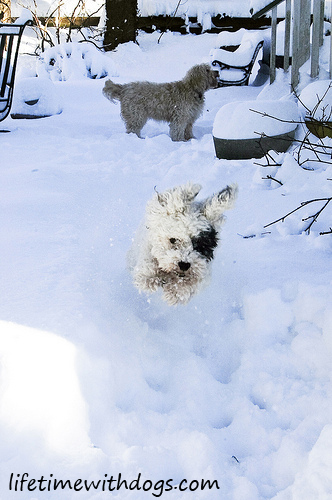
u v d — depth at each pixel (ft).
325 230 14.47
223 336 11.02
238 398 9.00
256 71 48.11
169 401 9.11
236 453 8.00
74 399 8.21
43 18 74.64
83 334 9.50
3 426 7.51
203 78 29.27
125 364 9.50
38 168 20.38
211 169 20.16
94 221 15.65
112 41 67.41
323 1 25.49
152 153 24.53
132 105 29.35
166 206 10.98
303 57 26.27
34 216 15.24
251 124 21.02
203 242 11.13
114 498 6.72
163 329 11.27
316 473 6.62
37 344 8.91
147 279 11.14
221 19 70.44
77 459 7.29
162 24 71.82
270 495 7.02
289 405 8.60
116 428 8.15
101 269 12.73
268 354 9.89
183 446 7.78
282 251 13.39
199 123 34.35
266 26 69.77
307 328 9.98
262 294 11.03
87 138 27.96
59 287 10.96
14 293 10.62
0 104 29.19
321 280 11.24
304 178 17.71
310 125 21.77
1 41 28.45
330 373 9.11
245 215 16.10
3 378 8.11
